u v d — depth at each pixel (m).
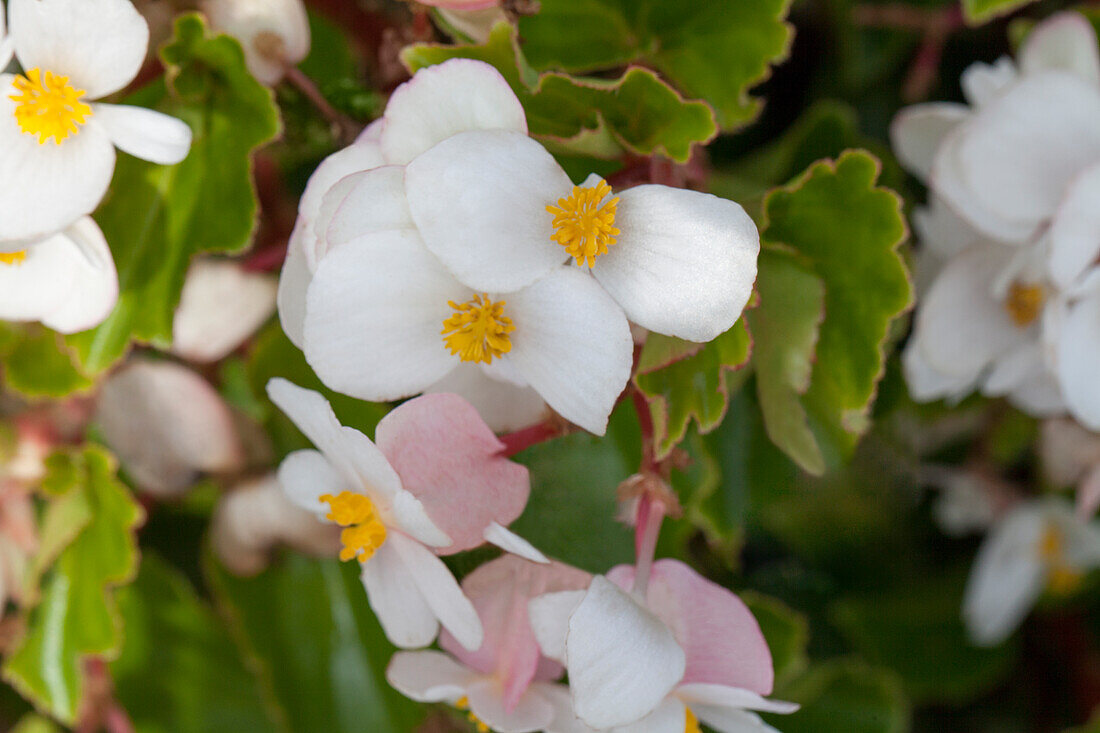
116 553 0.33
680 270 0.28
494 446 0.28
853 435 0.31
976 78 0.33
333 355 0.28
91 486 0.33
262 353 0.32
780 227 0.30
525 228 0.28
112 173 0.30
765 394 0.30
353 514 0.28
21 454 0.32
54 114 0.28
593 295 0.27
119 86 0.29
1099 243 0.31
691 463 0.32
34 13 0.28
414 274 0.28
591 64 0.31
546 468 0.32
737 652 0.28
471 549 0.29
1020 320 0.33
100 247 0.29
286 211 0.33
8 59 0.29
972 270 0.33
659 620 0.28
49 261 0.29
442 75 0.28
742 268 0.27
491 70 0.28
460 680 0.29
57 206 0.29
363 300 0.28
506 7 0.30
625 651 0.28
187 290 0.32
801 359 0.30
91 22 0.28
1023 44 0.33
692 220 0.27
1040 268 0.32
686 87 0.31
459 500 0.28
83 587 0.33
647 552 0.29
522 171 0.28
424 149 0.28
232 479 0.33
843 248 0.30
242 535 0.33
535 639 0.29
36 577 0.33
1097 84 0.32
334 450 0.28
